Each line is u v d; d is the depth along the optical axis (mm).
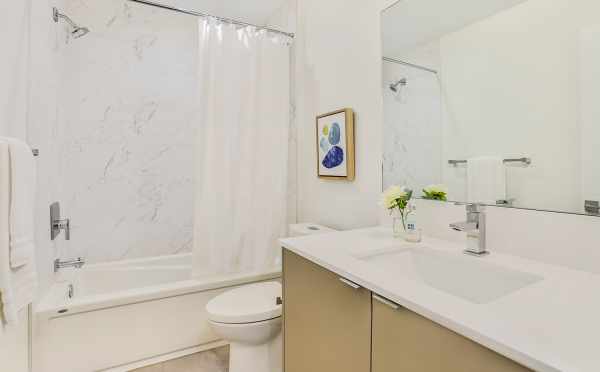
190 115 2588
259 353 1531
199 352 1882
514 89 1032
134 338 1733
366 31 1732
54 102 1866
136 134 2402
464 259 1038
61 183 2062
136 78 2395
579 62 872
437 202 1324
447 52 1264
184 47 2564
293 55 2529
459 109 1219
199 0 2459
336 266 966
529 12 988
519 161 1023
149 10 2434
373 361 837
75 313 1591
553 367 454
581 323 587
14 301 1069
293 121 2572
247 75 2133
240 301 1585
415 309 690
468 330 576
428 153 1357
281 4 2582
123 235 2375
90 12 2232
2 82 1175
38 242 1569
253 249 2162
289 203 2549
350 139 1842
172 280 2393
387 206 1324
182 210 2574
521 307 659
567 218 911
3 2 1179
